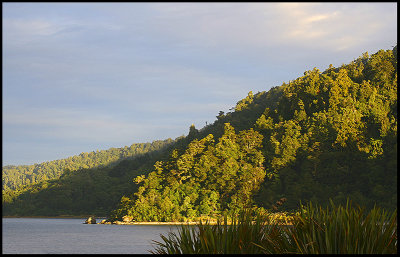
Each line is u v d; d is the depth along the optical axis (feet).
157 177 583.17
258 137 589.32
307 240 21.91
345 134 531.50
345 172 495.41
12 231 431.43
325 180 501.56
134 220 536.01
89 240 323.78
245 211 24.13
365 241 21.18
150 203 543.80
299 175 519.19
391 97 560.61
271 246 22.97
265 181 528.22
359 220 21.75
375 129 537.65
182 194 542.57
